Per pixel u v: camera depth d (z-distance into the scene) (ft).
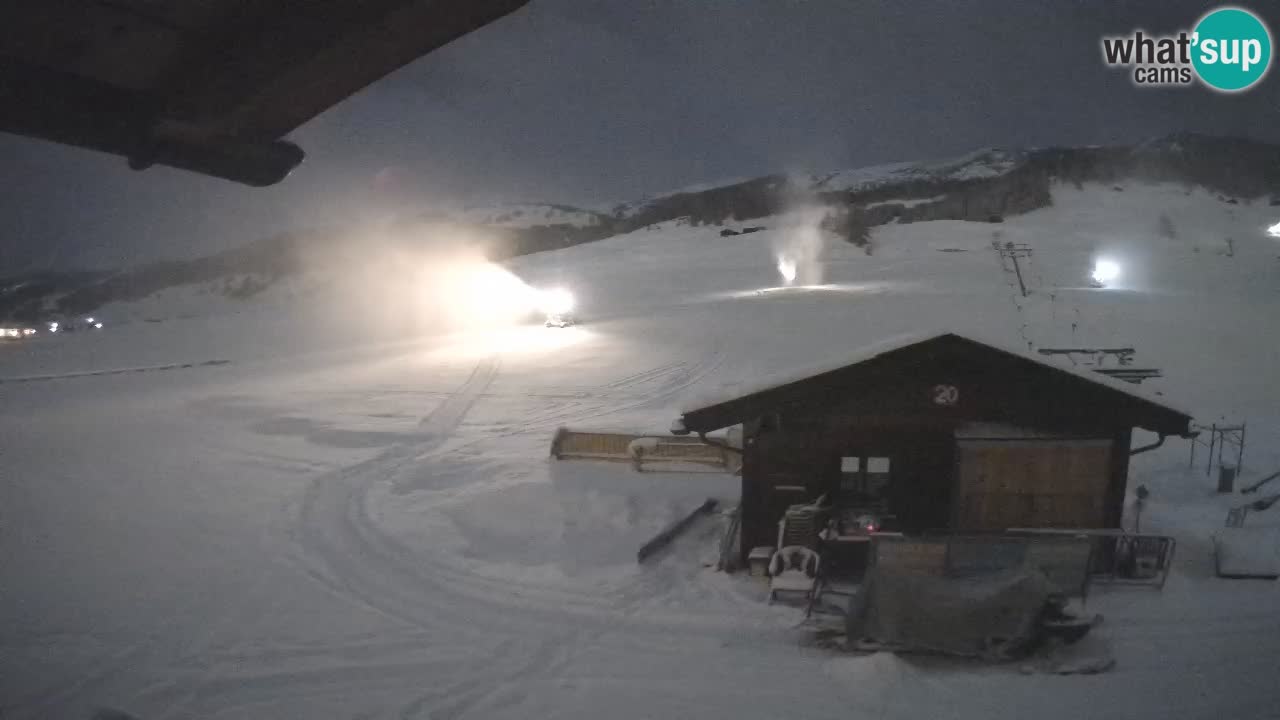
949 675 30.99
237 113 7.26
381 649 36.32
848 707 28.94
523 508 54.13
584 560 46.01
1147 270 182.50
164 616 40.22
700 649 35.06
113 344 176.04
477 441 75.51
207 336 182.91
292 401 97.09
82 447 79.10
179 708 31.48
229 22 6.15
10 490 63.87
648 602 40.42
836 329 132.67
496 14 5.42
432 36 5.76
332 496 60.54
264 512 57.26
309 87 6.66
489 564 46.19
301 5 5.59
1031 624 32.12
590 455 61.52
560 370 111.45
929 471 42.22
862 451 42.80
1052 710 27.84
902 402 42.29
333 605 41.39
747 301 170.71
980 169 565.53
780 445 43.62
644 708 29.96
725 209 538.88
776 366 109.70
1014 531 40.83
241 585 44.24
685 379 103.65
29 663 35.27
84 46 6.37
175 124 7.48
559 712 30.14
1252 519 48.08
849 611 34.01
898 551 37.24
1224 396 82.99
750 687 31.14
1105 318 121.19
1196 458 63.26
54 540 51.96
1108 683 29.86
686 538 49.19
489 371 112.57
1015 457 41.47
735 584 42.04
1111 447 41.09
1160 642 33.47
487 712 30.50
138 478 67.10
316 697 32.09
